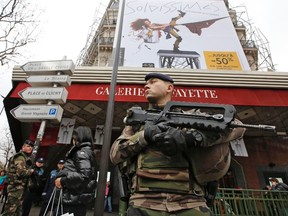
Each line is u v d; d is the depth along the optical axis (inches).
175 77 306.2
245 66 436.1
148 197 57.1
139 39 471.5
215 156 59.8
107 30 785.6
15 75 299.7
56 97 155.1
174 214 53.7
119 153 66.1
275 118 356.5
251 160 402.0
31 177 185.6
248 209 233.1
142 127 70.3
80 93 291.1
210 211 57.5
